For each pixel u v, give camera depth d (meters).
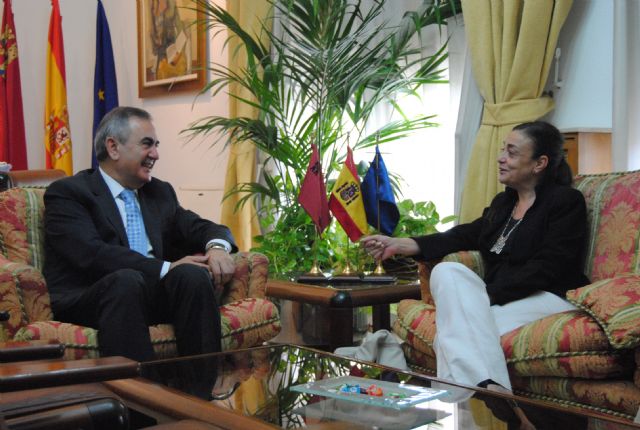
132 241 2.97
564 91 3.80
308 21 4.10
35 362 1.27
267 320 2.88
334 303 3.19
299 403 1.74
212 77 5.76
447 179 4.47
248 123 4.24
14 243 2.78
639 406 2.01
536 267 2.65
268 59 4.66
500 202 3.02
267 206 4.53
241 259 2.96
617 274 2.58
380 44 4.12
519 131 2.90
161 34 6.18
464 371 2.41
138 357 2.46
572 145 3.56
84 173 2.98
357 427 1.54
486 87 3.81
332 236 4.01
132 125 2.93
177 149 6.12
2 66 6.05
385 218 3.61
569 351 2.19
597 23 3.67
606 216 2.73
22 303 2.47
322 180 3.54
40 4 6.37
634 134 3.50
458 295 2.54
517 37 3.74
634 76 3.49
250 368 2.12
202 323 2.63
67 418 1.01
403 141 4.68
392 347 2.87
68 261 2.76
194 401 1.75
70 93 6.49
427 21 4.22
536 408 1.65
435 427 1.52
